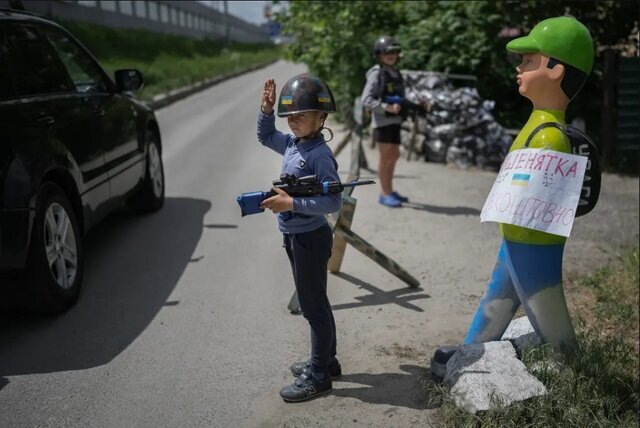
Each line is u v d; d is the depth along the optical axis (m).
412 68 11.09
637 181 8.91
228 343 3.80
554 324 3.04
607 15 10.86
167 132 12.06
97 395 3.23
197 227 6.08
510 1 10.41
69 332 3.90
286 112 2.89
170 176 8.27
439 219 6.57
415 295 4.61
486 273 5.09
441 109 9.26
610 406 2.99
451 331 4.02
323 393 3.21
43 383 3.33
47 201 3.92
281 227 3.08
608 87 9.70
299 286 3.11
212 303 4.37
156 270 4.96
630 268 5.03
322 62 11.70
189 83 21.66
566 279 4.99
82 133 4.60
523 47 2.86
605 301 4.51
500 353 3.08
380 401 3.16
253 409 3.12
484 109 9.30
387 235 6.01
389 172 6.98
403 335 3.95
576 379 3.00
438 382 3.26
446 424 2.91
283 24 13.95
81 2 21.59
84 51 5.49
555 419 2.84
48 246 3.96
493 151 9.12
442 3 10.80
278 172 8.53
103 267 5.00
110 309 4.24
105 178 5.00
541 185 2.79
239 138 11.30
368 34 11.45
